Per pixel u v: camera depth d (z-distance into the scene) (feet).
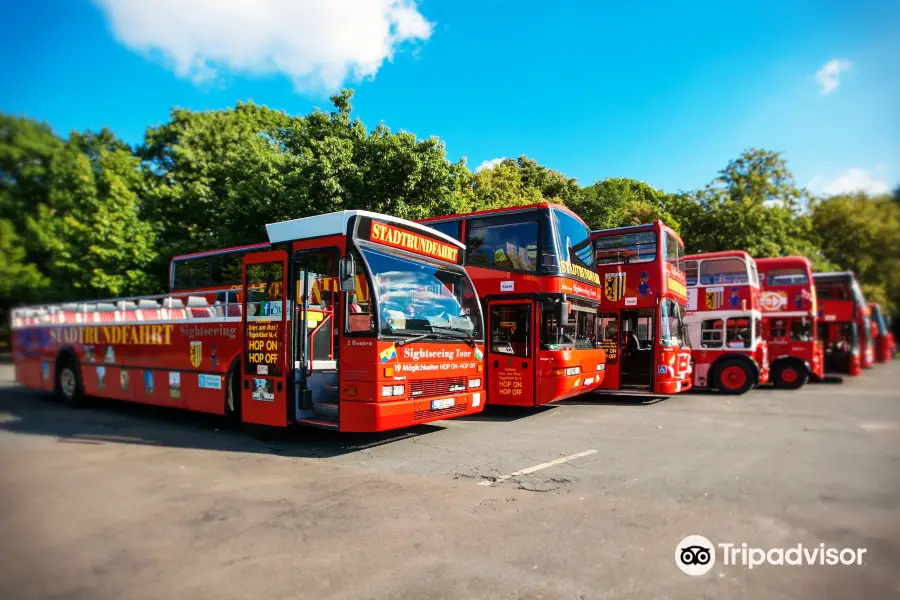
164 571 12.80
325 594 11.73
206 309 31.22
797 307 59.06
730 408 41.42
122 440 27.45
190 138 81.51
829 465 22.81
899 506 17.47
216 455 24.35
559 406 42.78
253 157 73.92
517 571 12.84
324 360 27.86
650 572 12.81
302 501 17.92
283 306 25.79
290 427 30.76
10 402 41.37
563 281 35.78
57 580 12.34
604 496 18.49
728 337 53.31
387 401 23.65
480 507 17.35
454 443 27.22
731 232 92.58
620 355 45.11
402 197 62.85
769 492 18.94
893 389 57.82
